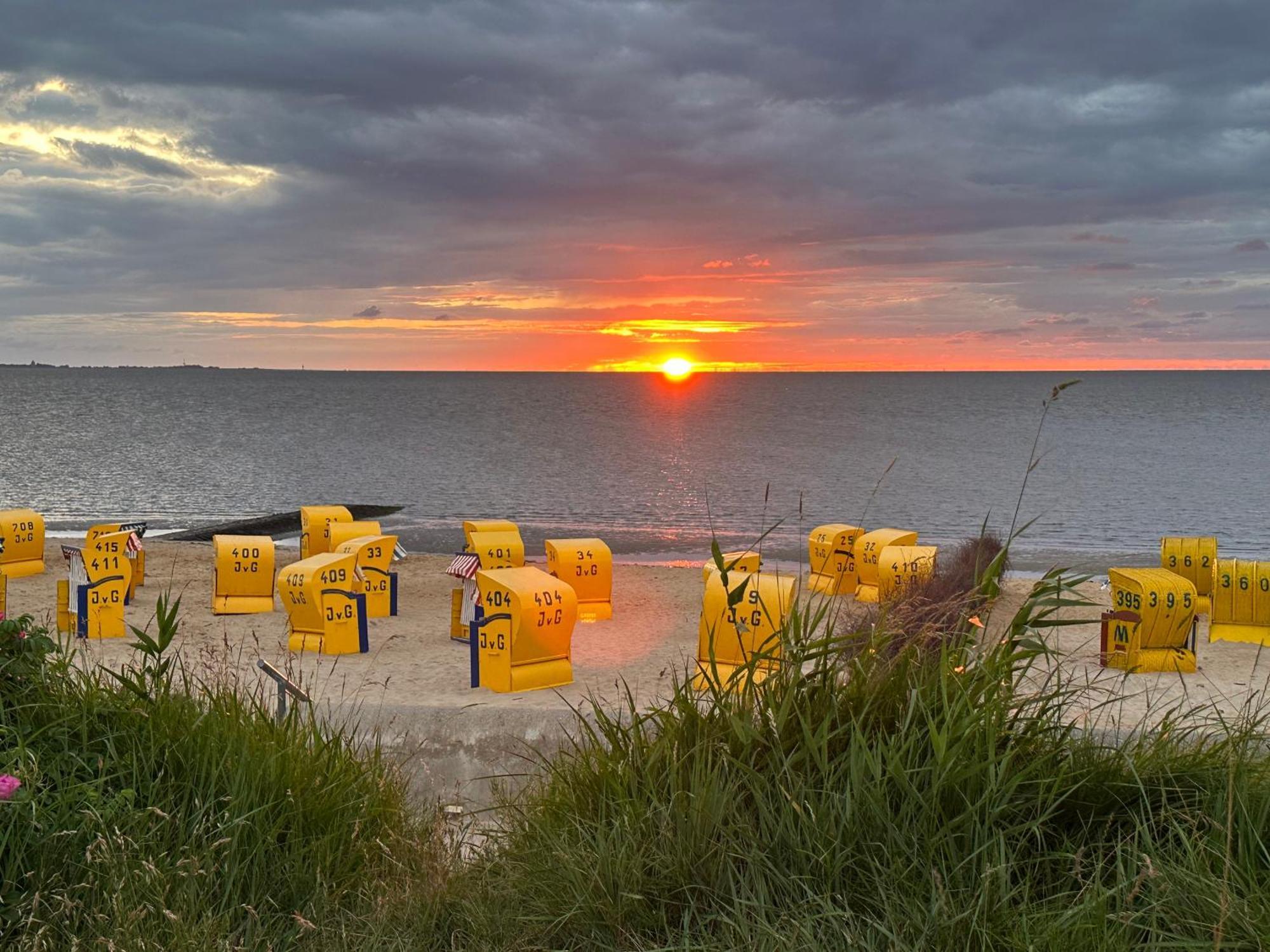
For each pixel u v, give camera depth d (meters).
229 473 58.38
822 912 2.99
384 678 11.20
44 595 16.92
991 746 3.26
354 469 62.06
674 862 3.30
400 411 153.25
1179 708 4.17
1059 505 45.19
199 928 3.21
